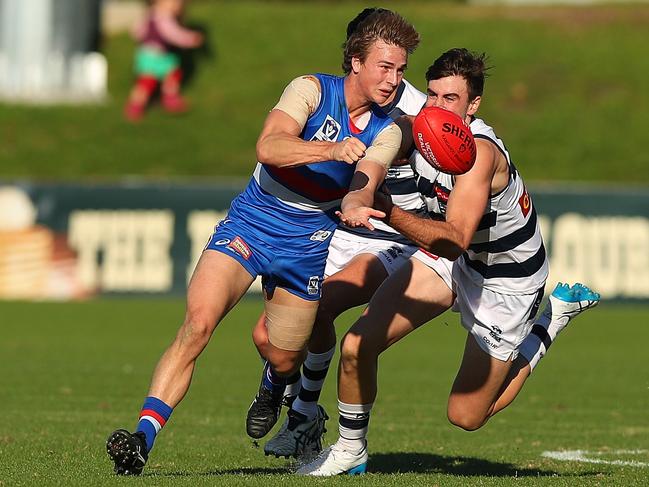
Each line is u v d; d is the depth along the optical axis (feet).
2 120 320.91
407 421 109.09
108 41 362.33
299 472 74.95
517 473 78.95
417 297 77.00
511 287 74.79
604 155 313.53
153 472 73.20
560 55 359.46
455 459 85.92
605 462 85.15
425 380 141.79
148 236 237.66
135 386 130.11
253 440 93.45
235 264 68.59
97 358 157.17
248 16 378.94
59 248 237.86
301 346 72.95
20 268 238.48
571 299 80.48
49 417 105.29
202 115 329.31
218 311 67.15
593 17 391.04
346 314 231.91
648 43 371.15
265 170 69.56
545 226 235.20
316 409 81.15
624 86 345.10
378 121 68.90
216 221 237.25
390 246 88.38
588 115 330.54
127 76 346.95
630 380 144.87
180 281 238.48
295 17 382.01
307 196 69.10
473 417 77.77
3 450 82.99
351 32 75.31
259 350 78.64
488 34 371.97
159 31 325.62
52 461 76.84
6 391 124.88
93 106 330.13
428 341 194.49
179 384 66.28
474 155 65.05
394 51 66.44
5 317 209.56
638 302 237.66
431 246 66.59
